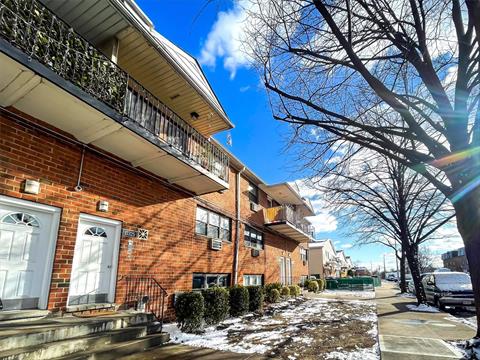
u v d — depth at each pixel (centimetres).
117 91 661
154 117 812
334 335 786
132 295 797
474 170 572
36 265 607
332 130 650
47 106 586
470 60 592
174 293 955
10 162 574
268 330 854
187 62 1042
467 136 604
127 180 830
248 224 1631
